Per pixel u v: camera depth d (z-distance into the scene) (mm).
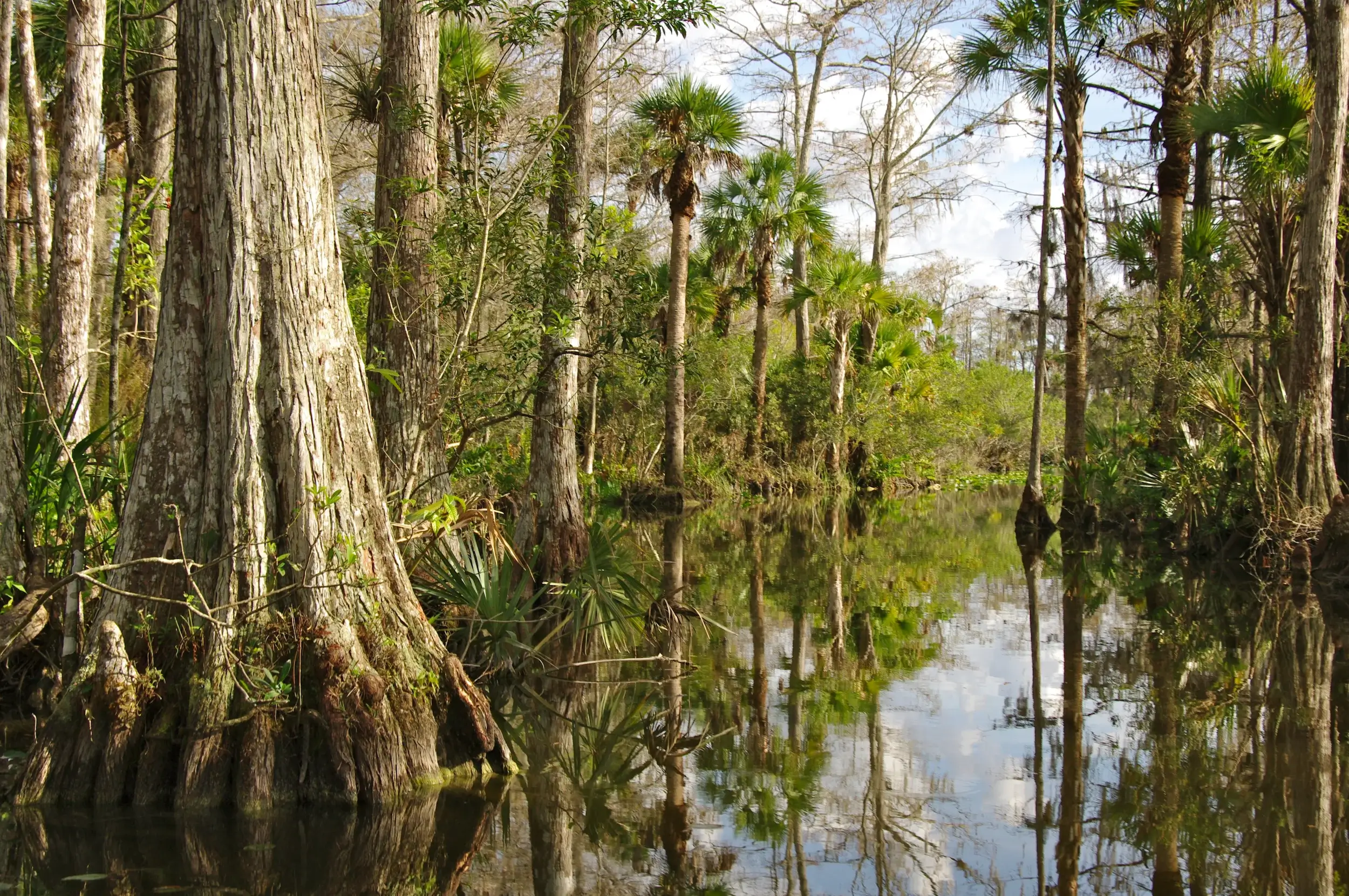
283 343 4723
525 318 7953
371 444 5090
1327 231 11766
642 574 11594
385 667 4832
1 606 5887
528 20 7367
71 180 8289
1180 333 14523
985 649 8242
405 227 8242
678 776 5164
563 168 9031
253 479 4652
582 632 8578
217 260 4699
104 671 4516
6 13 7281
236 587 4625
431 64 8750
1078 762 5344
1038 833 4391
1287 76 12516
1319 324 11891
